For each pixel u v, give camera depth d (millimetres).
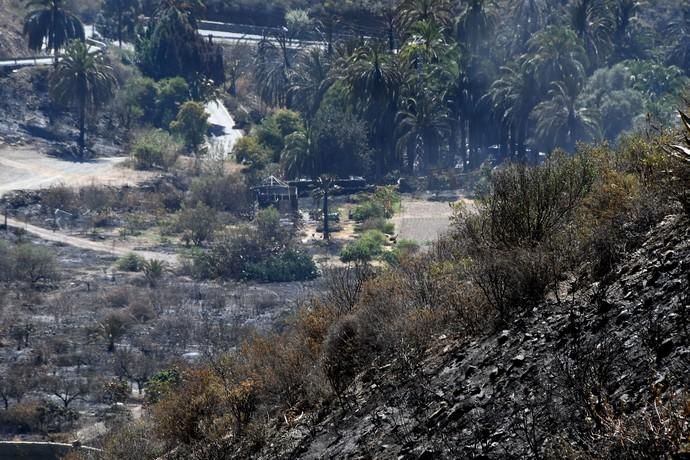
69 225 133000
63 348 86750
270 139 163125
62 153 165750
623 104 126312
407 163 148000
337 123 144125
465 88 148625
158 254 121188
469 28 154000
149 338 87562
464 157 147375
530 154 139875
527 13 155500
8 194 138000
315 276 107438
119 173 153625
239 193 139625
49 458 62438
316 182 139875
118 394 76188
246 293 101438
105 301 99938
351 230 122688
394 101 145750
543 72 132625
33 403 73688
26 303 100312
